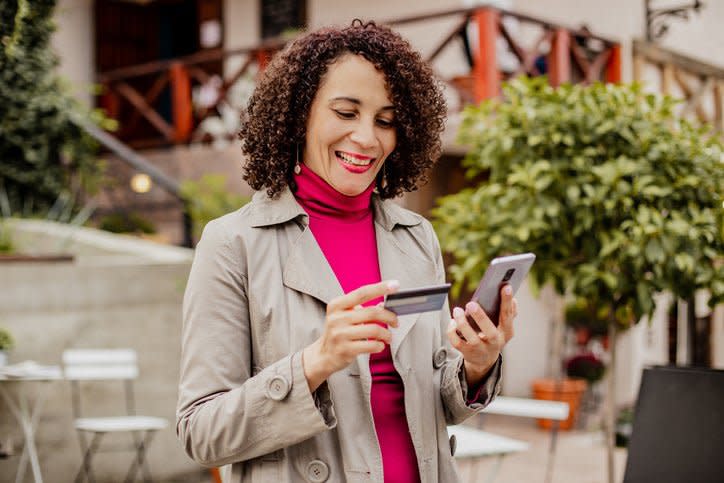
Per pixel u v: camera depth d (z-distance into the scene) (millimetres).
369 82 1701
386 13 10359
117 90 11062
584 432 7887
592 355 8516
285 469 1654
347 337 1496
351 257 1794
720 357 4887
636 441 2691
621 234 3441
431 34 9969
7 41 4723
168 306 6125
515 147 3795
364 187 1752
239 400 1583
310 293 1689
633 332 8383
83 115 8641
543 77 3895
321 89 1721
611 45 8422
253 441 1591
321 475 1649
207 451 1623
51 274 5742
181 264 6191
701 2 9133
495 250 3709
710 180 3584
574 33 8148
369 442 1669
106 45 11883
